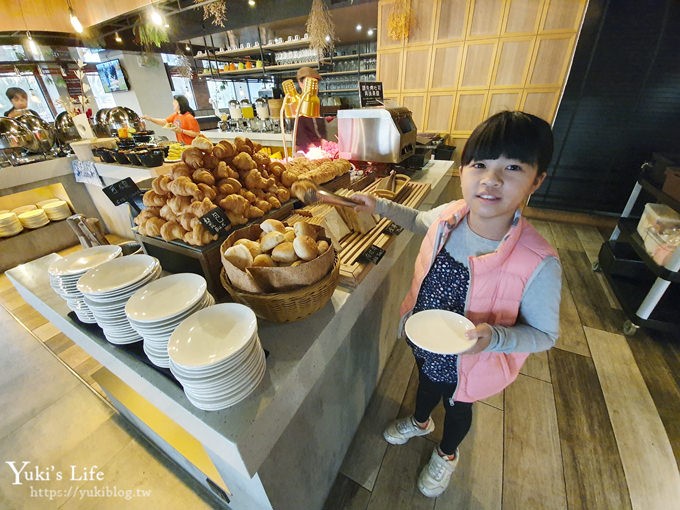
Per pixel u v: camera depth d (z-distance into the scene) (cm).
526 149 61
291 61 536
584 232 330
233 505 113
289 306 76
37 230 310
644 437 138
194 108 787
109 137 311
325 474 116
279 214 116
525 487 123
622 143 307
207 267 93
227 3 429
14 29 402
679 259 161
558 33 307
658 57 273
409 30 368
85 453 140
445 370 98
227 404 60
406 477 128
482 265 75
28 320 226
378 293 132
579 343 187
